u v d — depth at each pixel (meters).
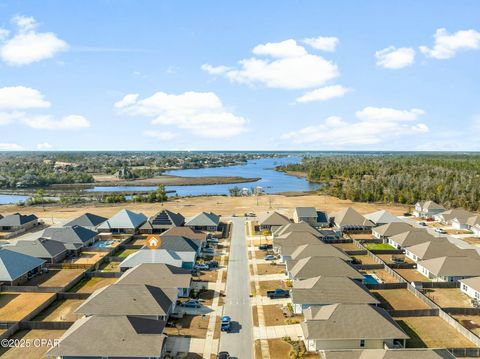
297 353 42.59
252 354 43.19
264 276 67.56
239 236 97.44
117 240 93.81
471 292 59.44
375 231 94.88
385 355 37.62
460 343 45.16
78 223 101.12
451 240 94.25
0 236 99.62
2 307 55.44
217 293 60.19
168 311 51.06
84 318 46.19
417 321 50.66
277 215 104.81
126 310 48.12
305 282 57.28
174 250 75.69
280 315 52.38
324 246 73.25
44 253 74.88
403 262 75.88
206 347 44.59
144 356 39.53
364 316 45.28
